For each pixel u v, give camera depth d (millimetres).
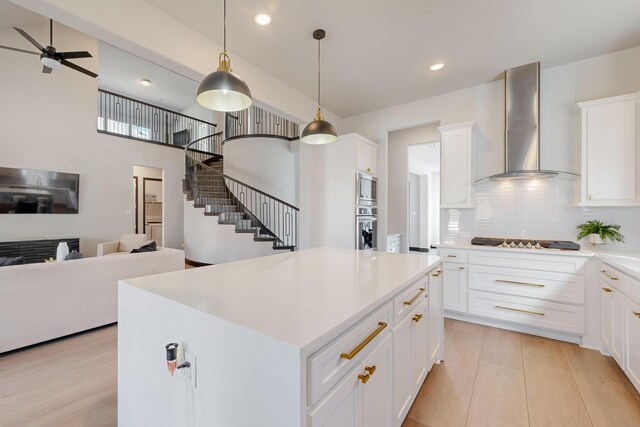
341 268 1866
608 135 2699
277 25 2580
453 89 3826
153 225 8531
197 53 2656
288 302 1155
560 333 2760
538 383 2047
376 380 1238
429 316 2014
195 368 1046
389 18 2488
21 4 1762
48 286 2678
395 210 5766
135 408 1335
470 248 3156
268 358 826
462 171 3561
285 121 7008
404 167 5668
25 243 4727
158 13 2355
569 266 2678
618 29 2590
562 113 3164
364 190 4266
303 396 775
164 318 1187
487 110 3635
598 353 2486
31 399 1886
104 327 3102
